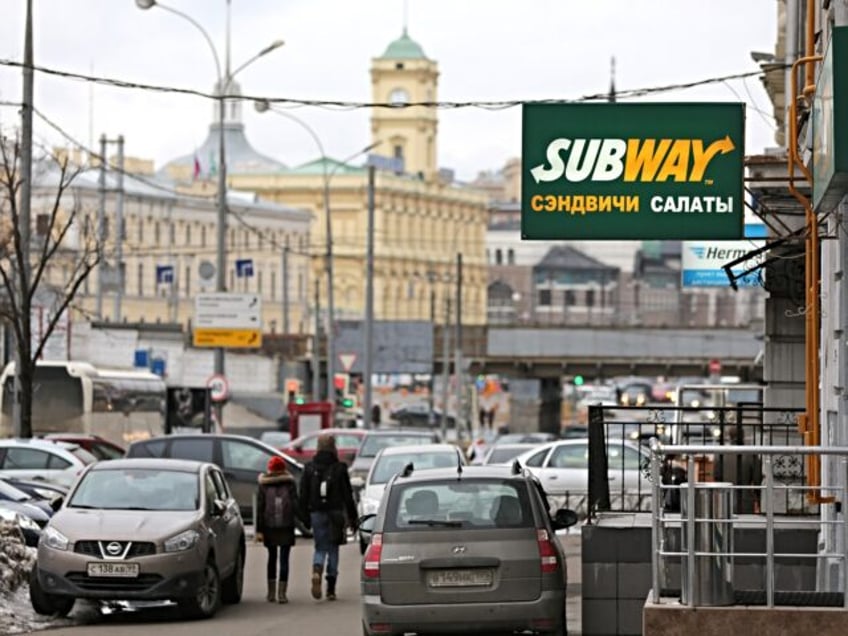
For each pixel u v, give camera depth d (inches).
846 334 1622.8
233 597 2219.5
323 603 2239.2
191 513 2084.2
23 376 3607.3
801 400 2704.2
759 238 1748.3
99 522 2023.9
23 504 2736.2
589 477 1774.1
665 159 1740.9
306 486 2266.2
